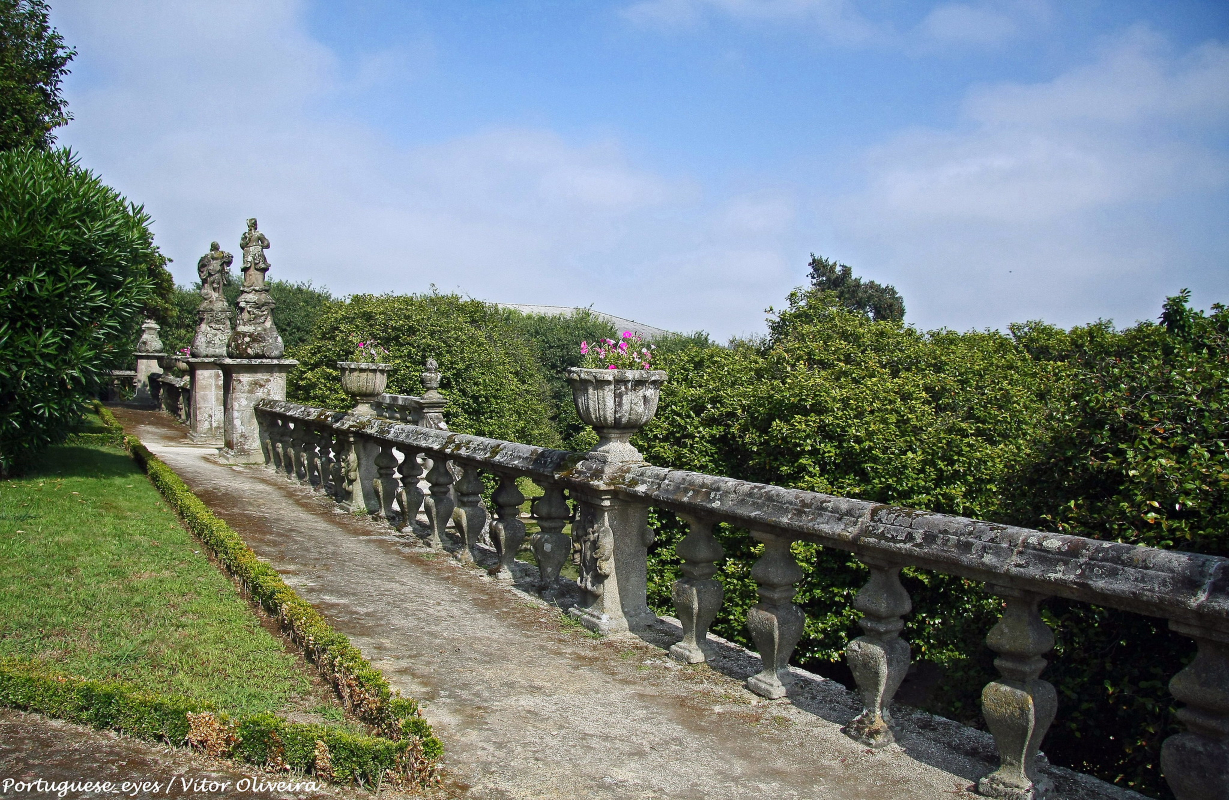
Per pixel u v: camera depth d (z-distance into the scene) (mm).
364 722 3723
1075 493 6344
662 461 13672
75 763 3340
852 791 3289
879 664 3695
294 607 4875
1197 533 4961
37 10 17281
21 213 9086
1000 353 18875
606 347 5480
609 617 5336
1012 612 3203
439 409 12977
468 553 7062
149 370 27750
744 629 11289
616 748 3652
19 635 4543
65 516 7531
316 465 10688
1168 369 6055
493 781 3332
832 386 12594
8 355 8945
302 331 38969
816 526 3877
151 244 10812
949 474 11594
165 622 4930
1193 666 2742
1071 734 5883
